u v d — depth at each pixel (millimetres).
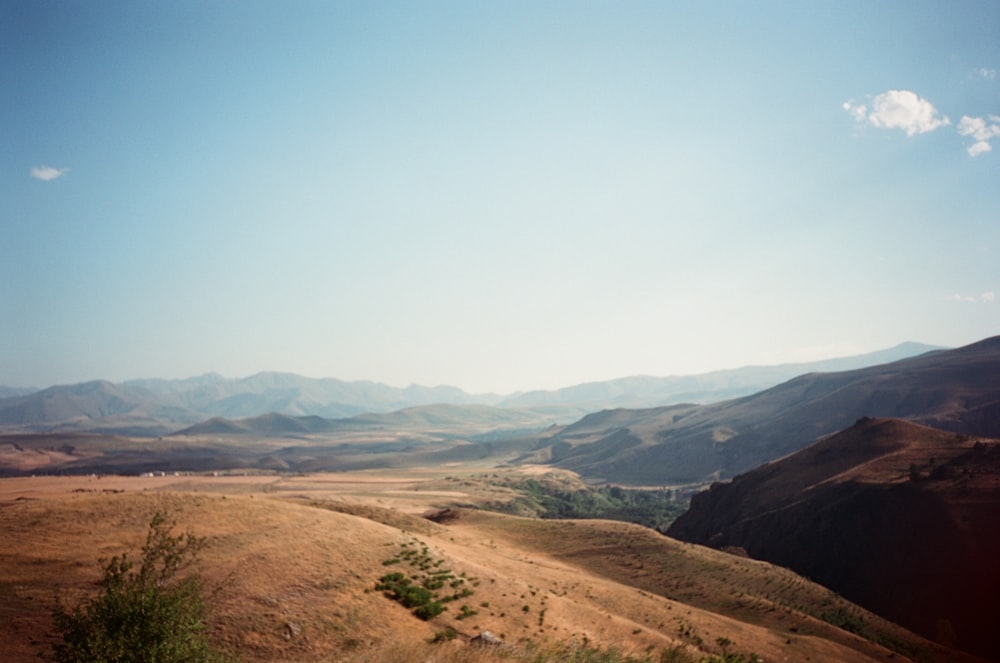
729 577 97562
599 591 70750
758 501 191875
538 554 105500
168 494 61344
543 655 17609
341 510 97625
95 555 41250
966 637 107500
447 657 16734
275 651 33281
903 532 135250
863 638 77562
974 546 119875
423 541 67375
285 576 43906
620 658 19250
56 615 15070
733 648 59656
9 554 40031
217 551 46219
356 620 39594
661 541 112875
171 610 15133
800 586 98125
